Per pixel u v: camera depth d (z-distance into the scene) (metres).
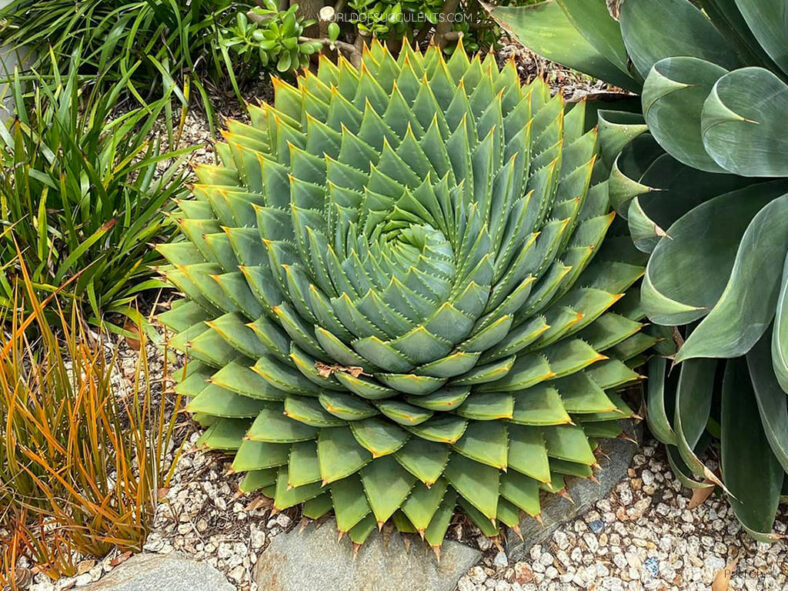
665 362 1.96
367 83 2.15
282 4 3.24
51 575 2.10
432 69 2.22
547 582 2.14
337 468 1.85
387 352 1.79
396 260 1.96
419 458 1.87
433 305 1.87
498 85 2.21
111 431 2.11
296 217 1.92
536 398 1.90
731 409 2.07
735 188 2.08
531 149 2.08
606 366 1.99
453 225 2.00
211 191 2.03
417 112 2.12
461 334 1.84
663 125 1.85
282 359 1.94
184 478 2.33
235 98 3.41
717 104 1.58
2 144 2.95
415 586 2.02
